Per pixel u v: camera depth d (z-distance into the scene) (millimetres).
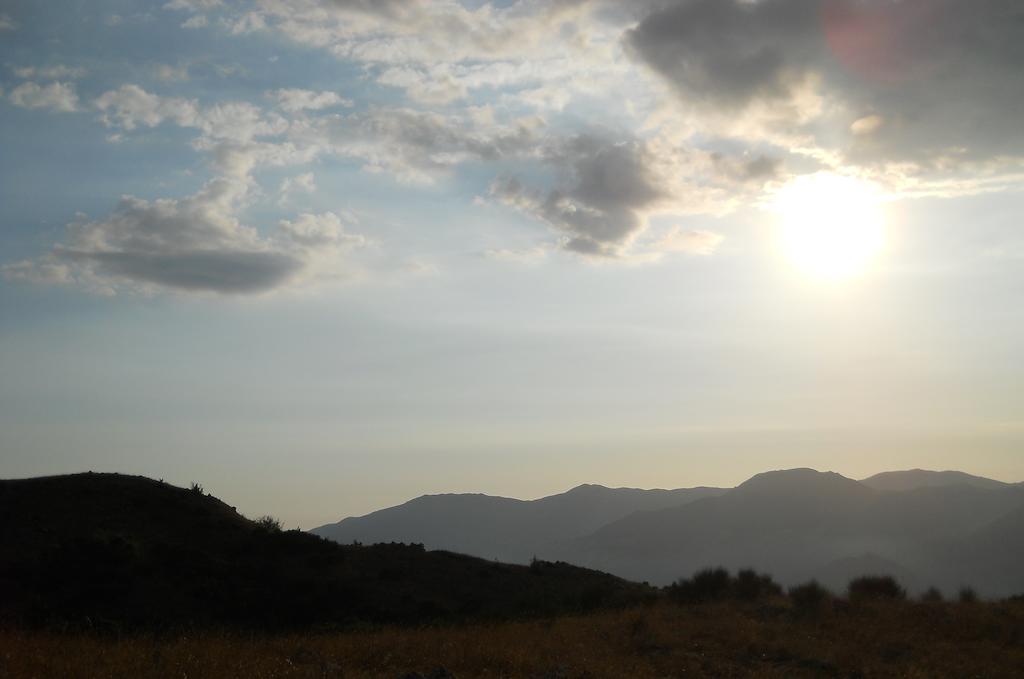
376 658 22281
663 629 28844
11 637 24344
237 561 44500
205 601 38750
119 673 18234
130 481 51750
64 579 37344
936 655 23969
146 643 24609
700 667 22750
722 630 28406
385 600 42875
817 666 23141
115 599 36562
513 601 44781
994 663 23000
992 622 28391
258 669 19141
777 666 23422
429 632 29234
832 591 38750
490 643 24984
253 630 34156
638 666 22312
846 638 26812
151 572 39906
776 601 36969
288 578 43000
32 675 17469
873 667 22547
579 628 29953
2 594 35812
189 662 19344
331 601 41062
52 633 29281
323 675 19125
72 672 17922
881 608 32250
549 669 21156
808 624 29594
